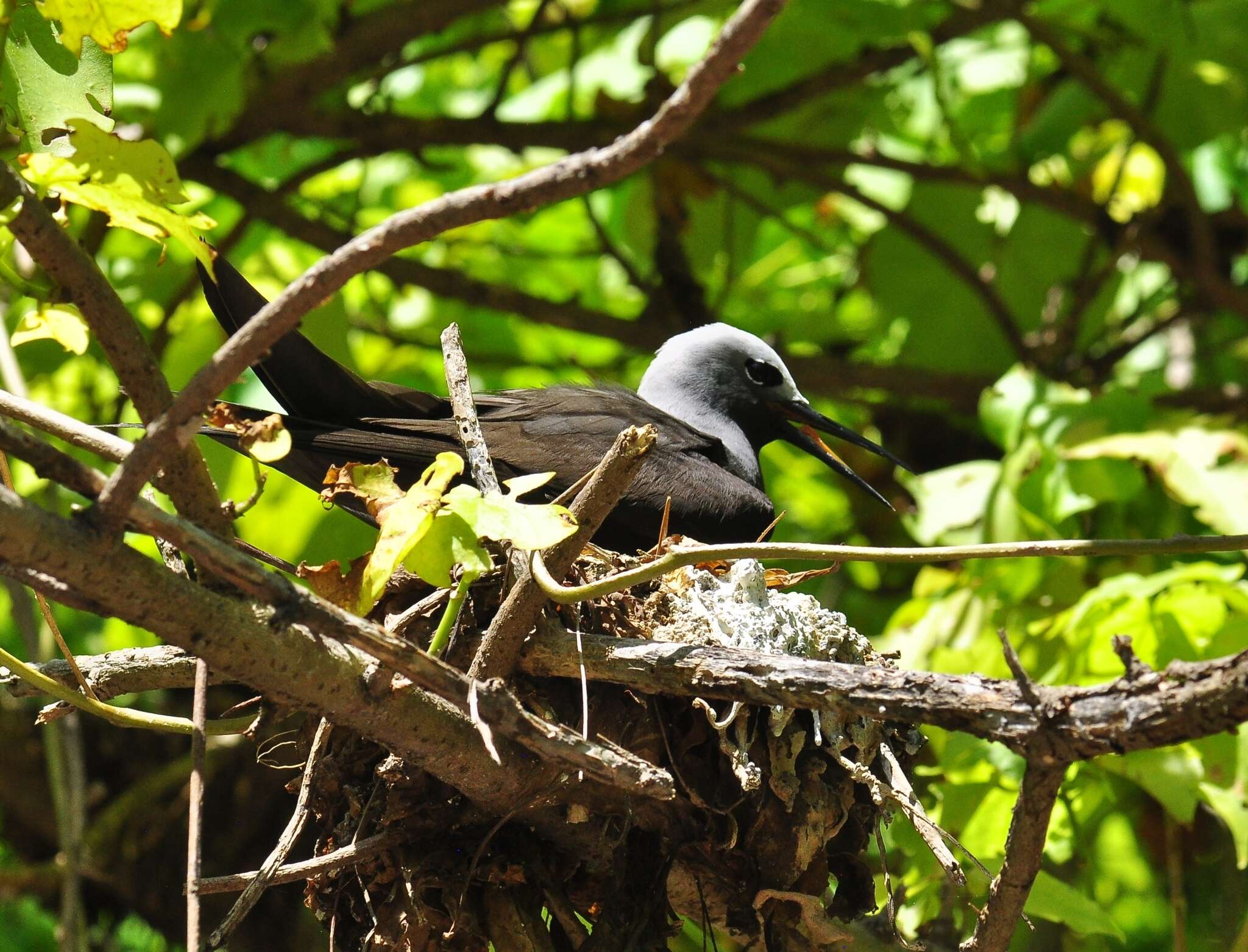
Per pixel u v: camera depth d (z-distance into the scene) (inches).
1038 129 548.4
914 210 581.6
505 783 230.1
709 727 249.8
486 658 229.6
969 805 358.9
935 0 534.3
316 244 502.6
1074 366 565.0
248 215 498.9
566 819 244.4
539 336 661.9
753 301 646.5
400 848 244.8
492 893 249.1
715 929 278.5
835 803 254.7
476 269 650.2
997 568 402.3
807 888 256.7
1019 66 596.1
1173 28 511.5
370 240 171.0
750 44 158.2
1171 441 393.7
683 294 563.5
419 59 518.6
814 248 678.5
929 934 366.6
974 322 575.5
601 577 265.4
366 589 216.1
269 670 204.8
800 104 534.6
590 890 256.5
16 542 178.2
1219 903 475.2
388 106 533.6
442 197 169.9
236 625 200.1
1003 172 569.6
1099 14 575.2
